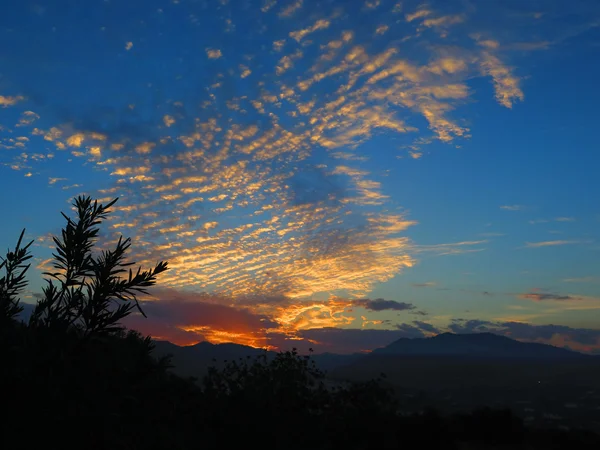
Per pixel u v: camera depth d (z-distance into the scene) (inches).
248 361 414.0
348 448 393.1
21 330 212.2
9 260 251.8
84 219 250.7
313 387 413.4
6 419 189.6
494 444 478.9
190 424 346.0
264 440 368.2
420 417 442.6
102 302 222.5
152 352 230.7
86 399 199.2
